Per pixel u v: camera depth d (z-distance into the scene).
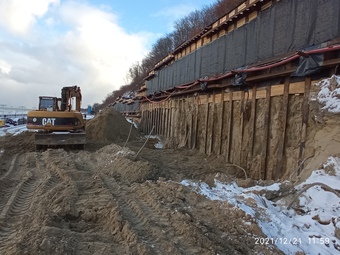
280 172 8.98
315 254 4.89
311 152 7.89
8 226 5.24
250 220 5.54
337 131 7.18
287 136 8.95
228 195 7.40
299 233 5.49
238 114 11.96
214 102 14.23
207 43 16.70
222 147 13.20
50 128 14.48
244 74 10.75
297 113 8.66
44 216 5.23
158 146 20.62
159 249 4.39
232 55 13.08
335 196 6.27
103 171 9.63
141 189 7.37
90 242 4.52
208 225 5.41
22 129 28.78
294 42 9.02
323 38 7.87
